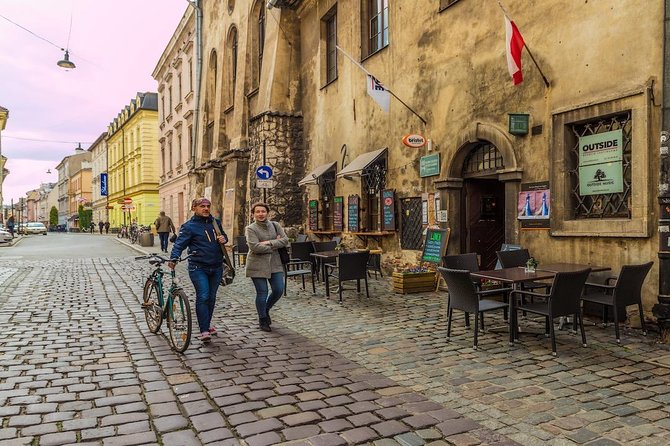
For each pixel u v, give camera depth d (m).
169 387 4.51
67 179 101.19
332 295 9.31
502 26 8.27
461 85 9.20
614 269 6.48
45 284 11.36
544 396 4.18
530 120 7.70
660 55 5.90
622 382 4.47
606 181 6.69
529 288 6.88
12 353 5.58
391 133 11.41
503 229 9.97
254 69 19.44
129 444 3.40
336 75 14.10
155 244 28.28
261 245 6.52
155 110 44.06
